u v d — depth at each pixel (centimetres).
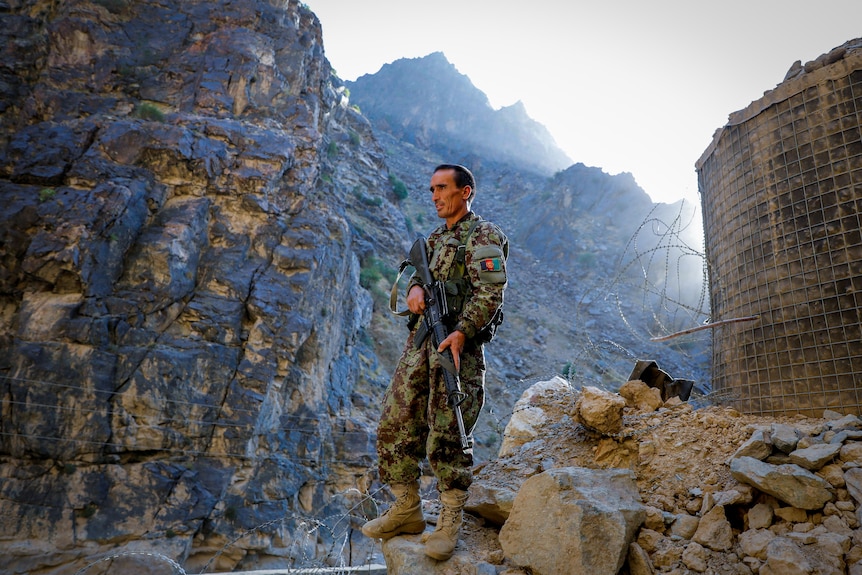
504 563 278
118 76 3166
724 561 254
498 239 284
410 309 294
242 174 2925
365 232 5206
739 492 275
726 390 422
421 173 10644
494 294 270
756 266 408
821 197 376
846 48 397
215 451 2350
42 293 2270
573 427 384
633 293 7050
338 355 3344
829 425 310
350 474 2847
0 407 2042
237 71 3328
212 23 3494
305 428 2753
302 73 3638
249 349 2586
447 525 280
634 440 343
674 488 303
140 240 2514
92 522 2022
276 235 2931
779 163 402
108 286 2364
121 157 2719
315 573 362
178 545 2111
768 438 297
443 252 289
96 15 3256
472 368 279
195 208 2730
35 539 1939
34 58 3059
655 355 5300
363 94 15112
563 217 9675
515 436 413
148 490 2144
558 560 252
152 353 2341
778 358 384
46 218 2350
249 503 2359
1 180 2498
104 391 2186
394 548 290
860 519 245
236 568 2225
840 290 358
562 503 261
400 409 285
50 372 2123
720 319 450
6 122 2844
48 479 2027
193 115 3089
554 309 7150
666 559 258
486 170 12756
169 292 2483
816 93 387
